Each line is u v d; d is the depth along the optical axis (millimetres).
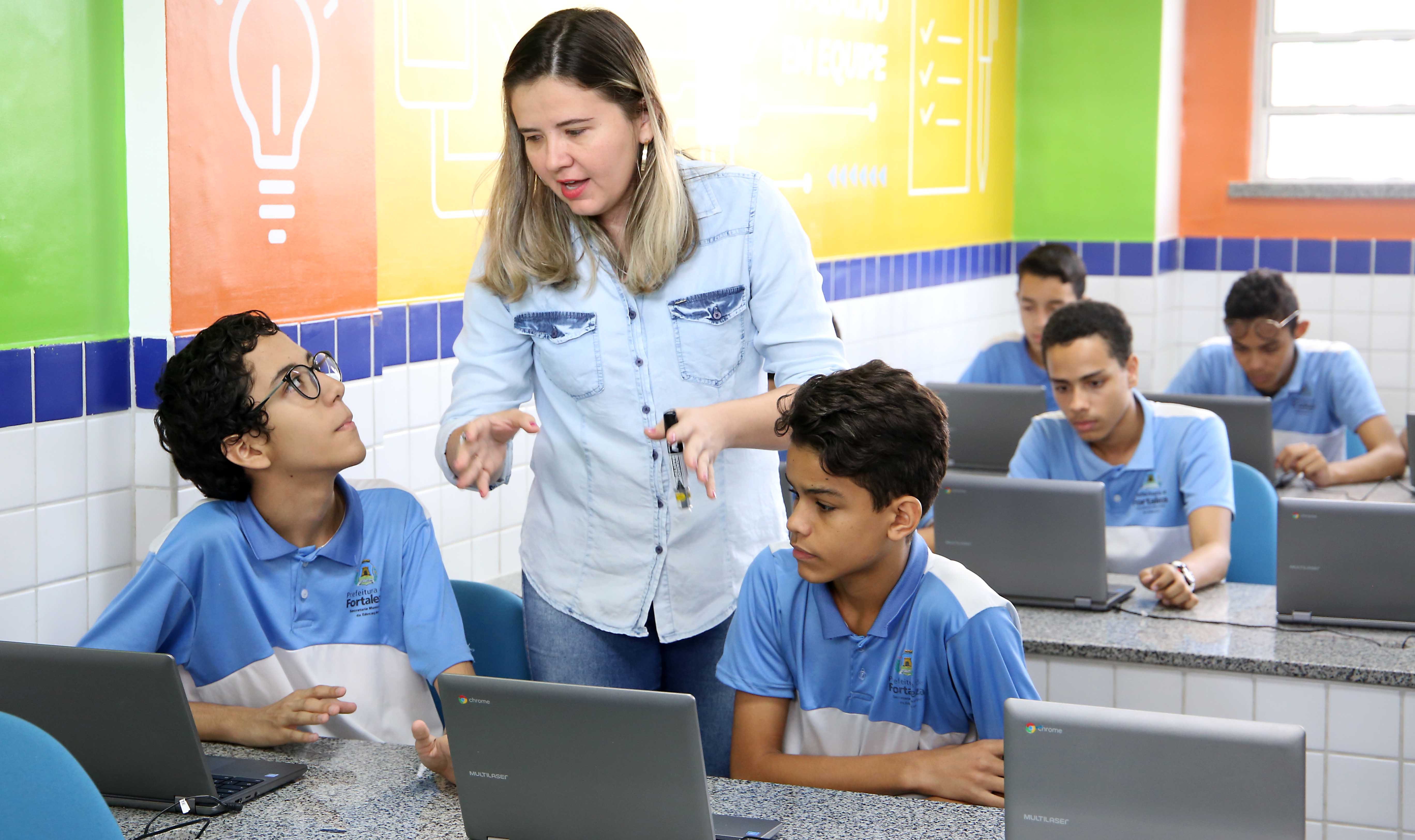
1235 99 6141
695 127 3762
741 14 3943
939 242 5395
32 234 2193
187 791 1484
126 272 2350
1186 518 2963
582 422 1957
